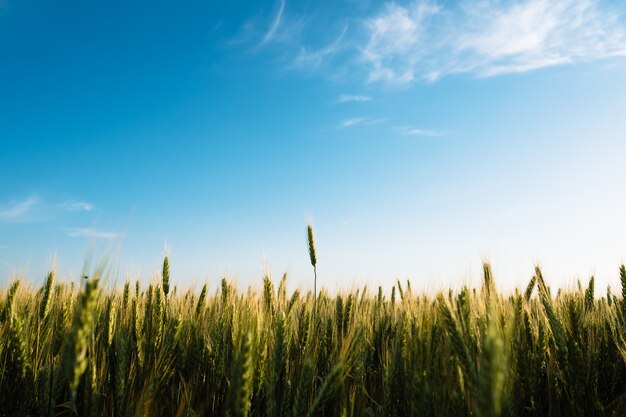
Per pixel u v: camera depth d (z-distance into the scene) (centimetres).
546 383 420
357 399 391
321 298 694
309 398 374
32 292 568
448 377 311
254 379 359
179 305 585
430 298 391
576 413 378
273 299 532
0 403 426
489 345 223
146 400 397
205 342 493
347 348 370
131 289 554
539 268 538
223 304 575
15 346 413
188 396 435
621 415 364
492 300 370
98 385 409
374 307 664
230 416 347
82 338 273
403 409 389
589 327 523
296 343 487
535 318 488
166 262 533
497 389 213
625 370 467
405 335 402
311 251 579
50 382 400
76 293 502
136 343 466
